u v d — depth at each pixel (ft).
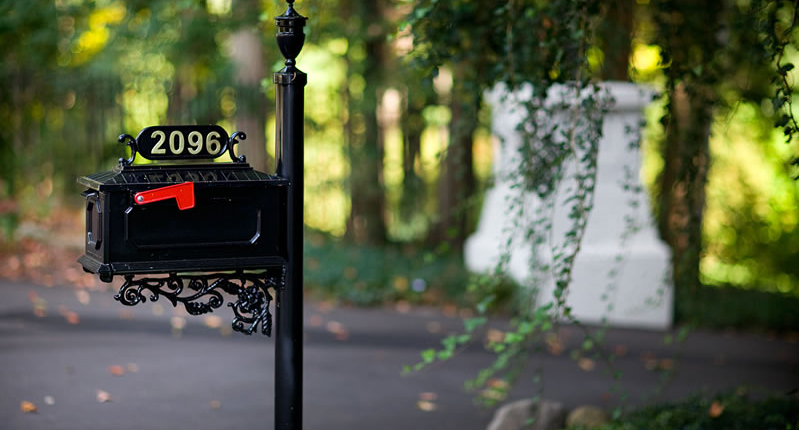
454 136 22.52
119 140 12.81
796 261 50.34
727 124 22.84
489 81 21.43
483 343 34.42
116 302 34.32
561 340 36.01
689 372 33.22
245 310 13.55
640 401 28.63
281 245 13.62
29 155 46.11
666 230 43.91
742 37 22.07
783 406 22.77
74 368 26.13
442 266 43.80
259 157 47.52
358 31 44.47
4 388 23.73
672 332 39.04
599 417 23.61
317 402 25.93
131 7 38.01
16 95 45.93
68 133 46.88
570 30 18.93
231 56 48.65
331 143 52.16
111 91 46.93
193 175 13.01
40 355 27.09
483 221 43.34
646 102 37.86
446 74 49.49
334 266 42.34
